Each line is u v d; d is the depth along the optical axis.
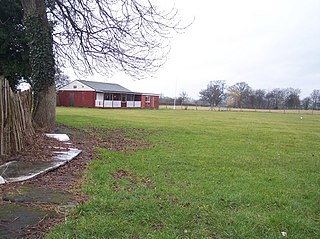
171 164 7.33
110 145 10.07
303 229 3.75
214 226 3.66
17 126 7.12
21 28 14.39
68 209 3.96
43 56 11.31
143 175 6.12
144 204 4.20
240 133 16.59
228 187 5.47
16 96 7.23
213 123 23.61
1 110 6.44
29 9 11.16
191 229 3.55
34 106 11.44
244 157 8.91
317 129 21.80
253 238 3.41
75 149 8.42
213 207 4.31
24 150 7.34
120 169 6.53
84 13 10.80
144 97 60.72
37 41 11.21
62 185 5.14
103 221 3.55
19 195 4.50
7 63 14.63
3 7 13.67
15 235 3.17
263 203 4.67
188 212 4.02
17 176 5.43
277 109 76.56
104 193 4.68
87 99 51.12
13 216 3.68
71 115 25.33
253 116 41.41
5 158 6.57
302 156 9.65
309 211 4.45
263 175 6.68
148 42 11.12
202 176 6.25
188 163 7.55
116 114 30.89
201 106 83.00
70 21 11.20
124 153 8.60
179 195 4.80
